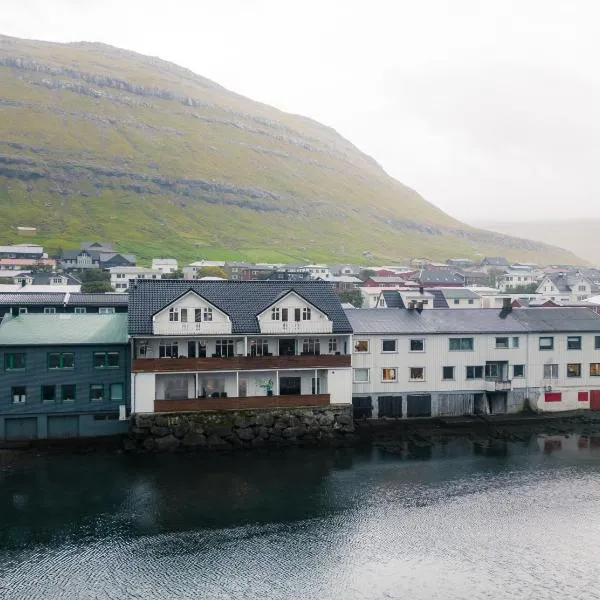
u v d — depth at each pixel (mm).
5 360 61719
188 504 48719
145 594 36250
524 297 189250
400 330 71500
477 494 51562
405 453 61875
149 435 60656
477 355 73562
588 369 76750
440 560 40562
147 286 66000
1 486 51875
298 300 65938
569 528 45469
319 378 67750
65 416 63094
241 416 62688
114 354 63875
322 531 44375
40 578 37812
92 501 49000
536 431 69688
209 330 63062
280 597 36062
